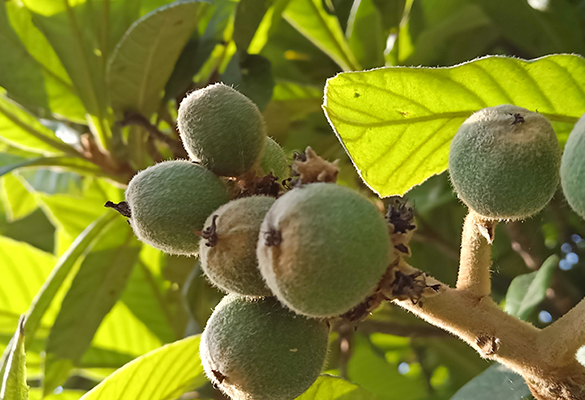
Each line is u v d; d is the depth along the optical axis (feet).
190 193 0.65
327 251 0.53
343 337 1.14
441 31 1.13
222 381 0.61
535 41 1.11
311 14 1.16
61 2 1.02
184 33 0.96
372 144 0.75
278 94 1.21
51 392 1.06
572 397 0.62
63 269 1.01
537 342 0.62
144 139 1.08
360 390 0.84
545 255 1.17
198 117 0.66
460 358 1.24
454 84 0.72
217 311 0.64
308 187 0.55
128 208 0.68
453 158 0.64
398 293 0.59
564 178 0.55
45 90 1.10
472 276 0.64
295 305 0.55
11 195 1.33
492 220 0.64
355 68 1.20
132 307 1.25
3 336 1.22
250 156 0.67
